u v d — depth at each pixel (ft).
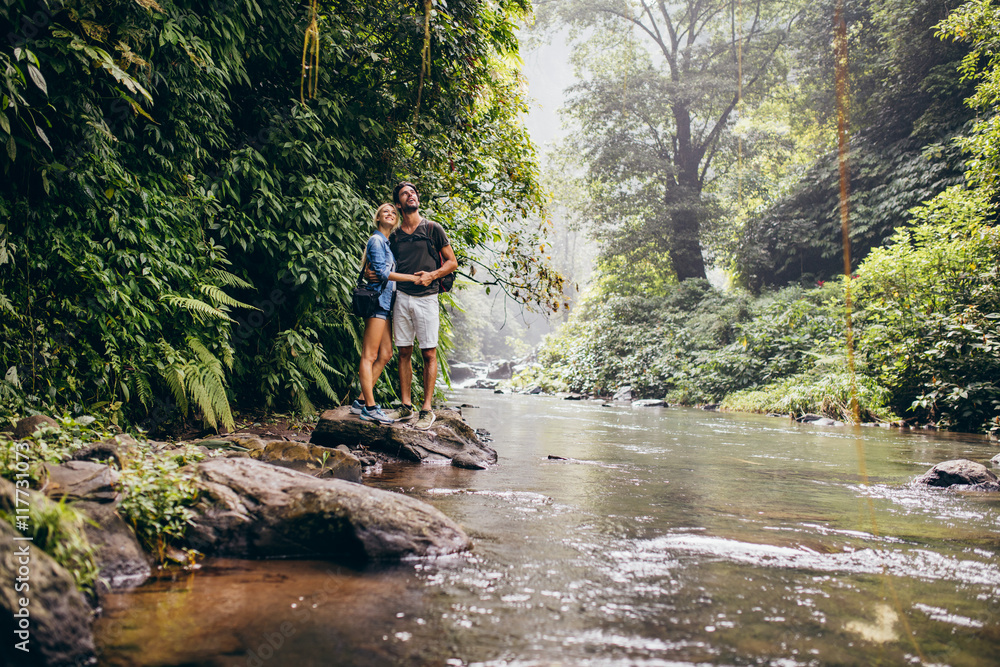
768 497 12.67
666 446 21.56
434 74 22.08
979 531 10.07
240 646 5.26
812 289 55.31
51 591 5.03
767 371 46.83
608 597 6.68
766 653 5.40
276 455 11.72
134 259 14.20
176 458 9.93
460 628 5.75
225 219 17.21
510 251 25.99
